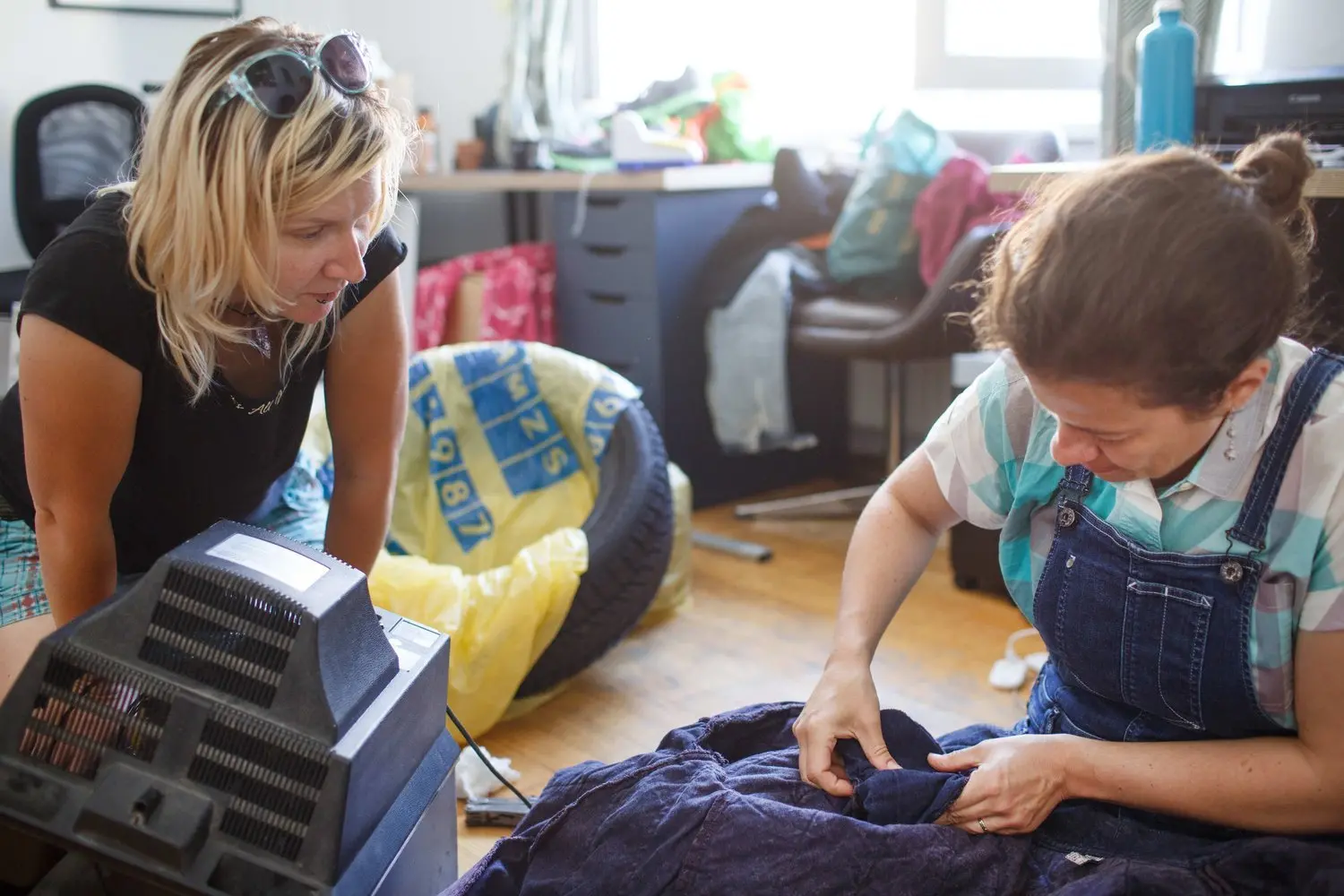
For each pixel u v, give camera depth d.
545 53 3.38
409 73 4.17
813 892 0.90
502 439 2.33
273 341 1.18
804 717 1.04
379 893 0.94
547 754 1.80
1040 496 0.98
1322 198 1.65
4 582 1.30
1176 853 0.91
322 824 0.82
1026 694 1.95
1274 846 0.85
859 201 2.73
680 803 0.95
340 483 1.34
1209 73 2.18
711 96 3.07
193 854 0.83
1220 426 0.85
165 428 1.17
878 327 2.56
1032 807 0.92
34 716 0.86
